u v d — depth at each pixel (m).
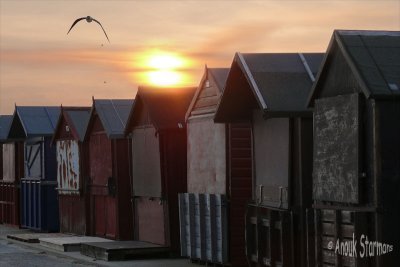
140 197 24.81
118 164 26.33
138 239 25.08
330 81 14.22
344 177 13.65
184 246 21.50
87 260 22.62
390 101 12.92
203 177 20.86
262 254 17.12
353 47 13.36
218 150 19.98
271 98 15.82
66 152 30.67
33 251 25.92
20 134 35.25
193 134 21.45
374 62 13.15
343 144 13.68
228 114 18.28
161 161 22.94
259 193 17.72
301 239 15.98
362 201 13.27
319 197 14.45
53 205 32.47
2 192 37.56
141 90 23.73
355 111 13.32
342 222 13.71
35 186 33.09
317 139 14.52
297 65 16.48
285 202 16.45
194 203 20.88
